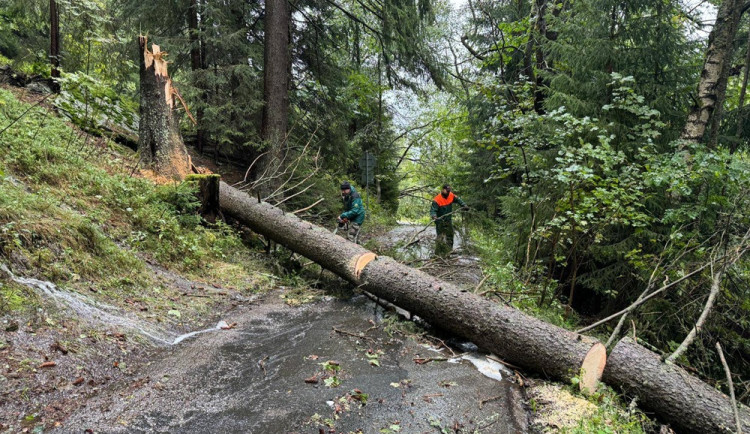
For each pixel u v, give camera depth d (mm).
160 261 5281
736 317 5641
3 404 2492
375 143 18812
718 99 6914
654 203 6301
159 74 7590
